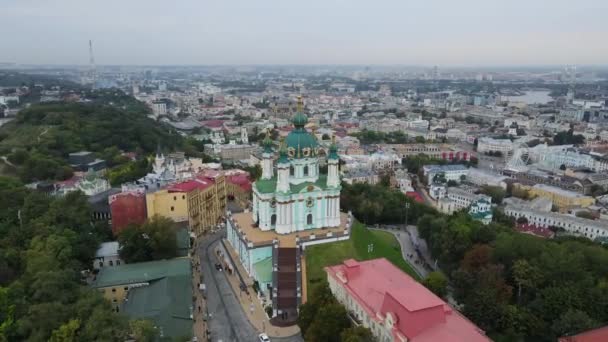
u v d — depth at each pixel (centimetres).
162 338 10762
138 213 18088
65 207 16200
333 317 10544
